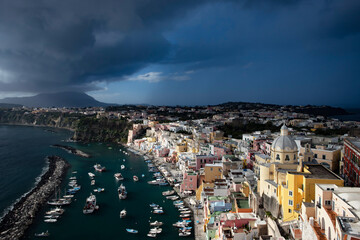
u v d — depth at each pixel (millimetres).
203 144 197875
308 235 54688
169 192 145375
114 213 123625
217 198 109438
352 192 52500
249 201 93188
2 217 119938
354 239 37188
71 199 140375
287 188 72062
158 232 104875
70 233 106625
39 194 145250
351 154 82438
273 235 66500
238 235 70500
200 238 98812
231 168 131750
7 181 173250
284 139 87750
